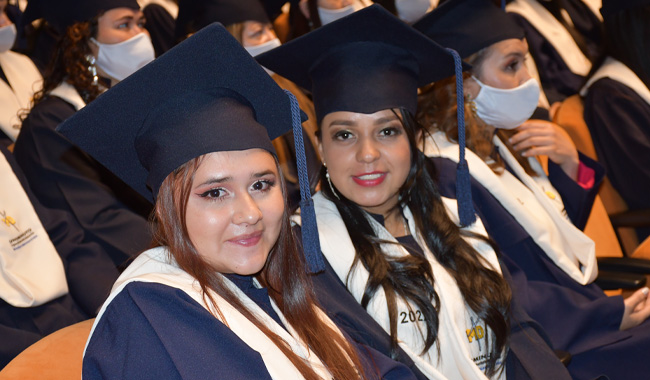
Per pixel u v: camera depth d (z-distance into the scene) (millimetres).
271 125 1802
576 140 4035
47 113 3285
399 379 1871
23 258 2676
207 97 1567
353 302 2061
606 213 3562
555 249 2861
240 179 1522
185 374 1383
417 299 2105
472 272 2258
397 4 4637
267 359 1491
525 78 2922
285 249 1774
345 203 2264
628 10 4203
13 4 4543
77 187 3193
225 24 3875
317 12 4438
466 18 2898
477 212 2789
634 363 2588
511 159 3102
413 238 2344
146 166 1632
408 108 2232
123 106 1530
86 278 2924
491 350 2217
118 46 3406
